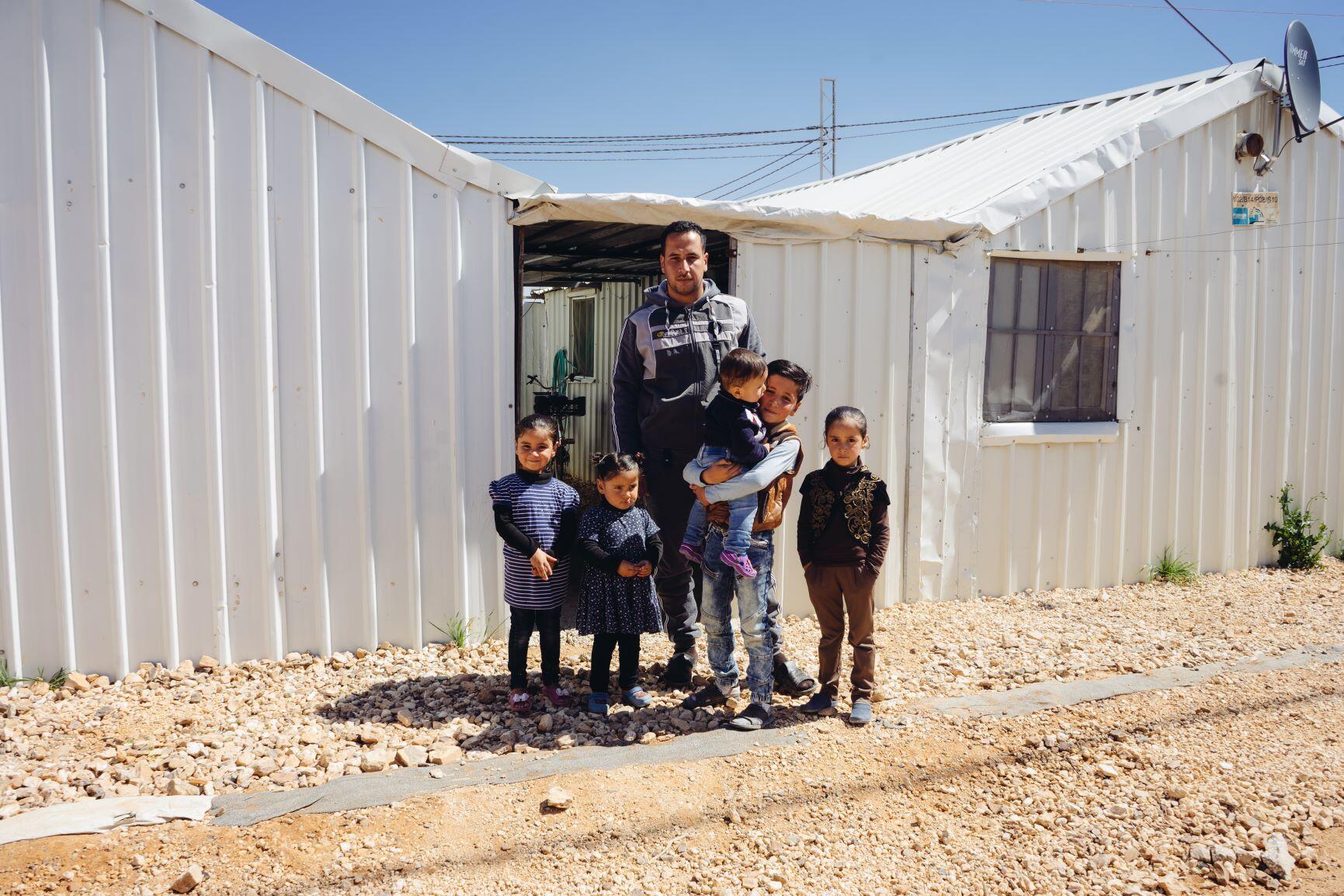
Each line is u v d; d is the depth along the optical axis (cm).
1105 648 530
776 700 449
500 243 508
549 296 1497
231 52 449
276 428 469
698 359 455
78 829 306
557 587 432
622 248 822
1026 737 400
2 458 427
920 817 341
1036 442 652
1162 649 529
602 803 338
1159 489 700
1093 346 674
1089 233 657
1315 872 311
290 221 468
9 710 405
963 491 630
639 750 379
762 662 414
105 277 437
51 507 436
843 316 590
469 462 509
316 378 474
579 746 390
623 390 468
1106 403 679
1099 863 315
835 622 425
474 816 326
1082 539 675
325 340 477
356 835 313
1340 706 444
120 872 290
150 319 446
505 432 514
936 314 612
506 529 414
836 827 332
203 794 339
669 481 461
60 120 428
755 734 398
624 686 439
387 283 487
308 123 465
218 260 456
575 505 436
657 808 338
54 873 288
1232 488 729
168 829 312
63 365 434
